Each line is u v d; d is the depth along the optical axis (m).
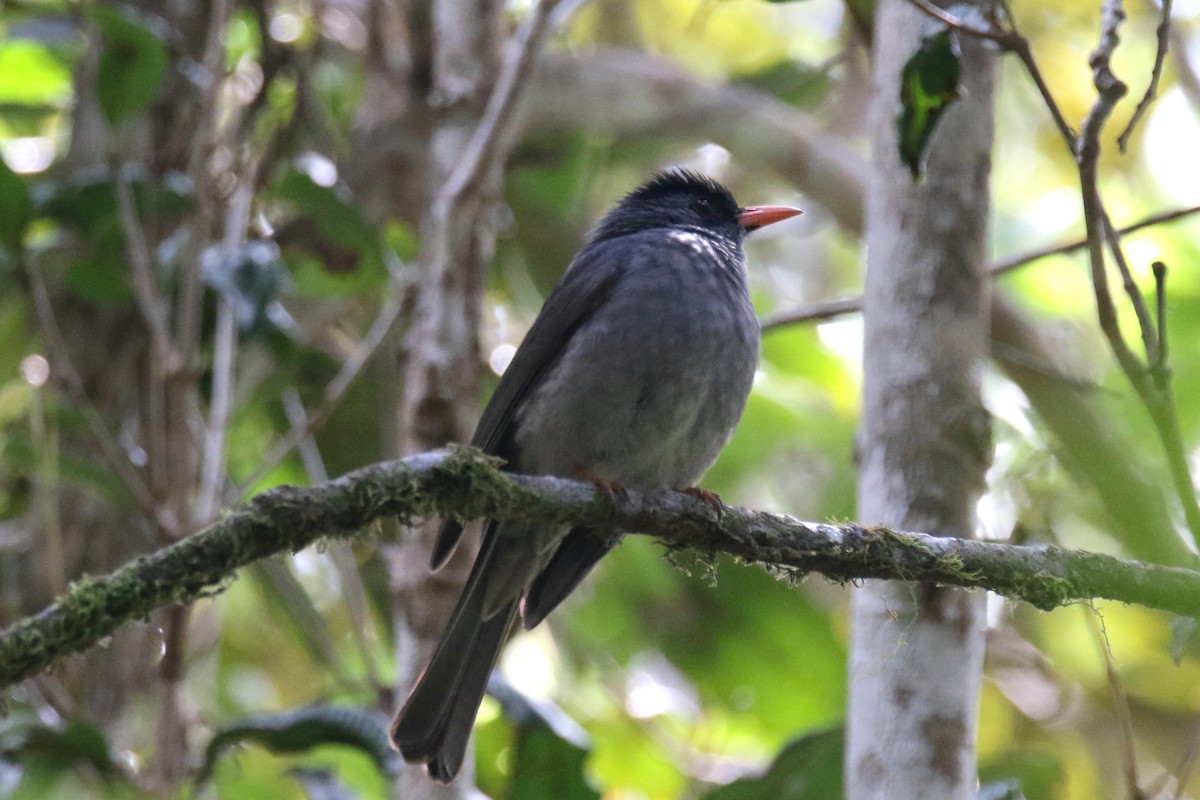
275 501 6.06
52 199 10.45
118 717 10.62
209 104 9.96
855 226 13.78
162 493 9.66
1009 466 10.83
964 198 8.23
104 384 11.07
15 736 9.07
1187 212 8.43
